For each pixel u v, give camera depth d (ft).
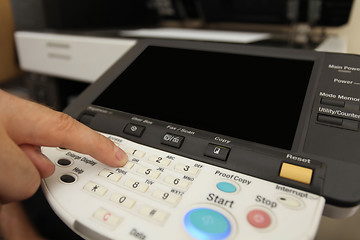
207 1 2.73
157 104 1.22
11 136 0.97
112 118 1.19
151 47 1.54
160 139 1.07
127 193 0.87
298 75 1.19
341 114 1.00
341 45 1.91
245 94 1.18
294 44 1.89
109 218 0.79
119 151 0.99
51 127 0.97
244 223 0.76
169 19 3.17
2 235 1.23
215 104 1.17
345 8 2.26
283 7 2.45
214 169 0.94
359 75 1.11
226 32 2.42
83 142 0.97
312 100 1.07
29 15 2.42
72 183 0.92
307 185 0.86
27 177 0.93
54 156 1.04
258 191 0.85
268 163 0.92
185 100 1.22
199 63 1.38
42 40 2.18
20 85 2.86
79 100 1.33
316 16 2.34
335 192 0.83
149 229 0.76
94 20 2.71
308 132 0.98
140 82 1.35
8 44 2.48
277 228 0.75
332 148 0.92
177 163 0.97
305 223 0.76
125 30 2.46
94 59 1.99
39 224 1.37
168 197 0.85
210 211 0.79
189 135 1.06
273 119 1.06
